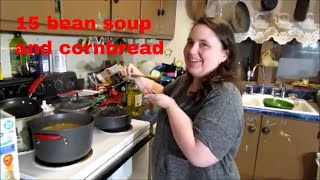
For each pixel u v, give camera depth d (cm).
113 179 116
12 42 132
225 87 90
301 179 195
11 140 80
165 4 214
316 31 209
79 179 86
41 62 138
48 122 100
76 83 159
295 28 214
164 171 102
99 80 188
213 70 95
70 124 103
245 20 221
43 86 135
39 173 85
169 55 259
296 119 187
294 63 233
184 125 86
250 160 205
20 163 92
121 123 121
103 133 119
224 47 94
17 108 111
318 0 204
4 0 81
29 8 90
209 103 88
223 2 225
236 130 87
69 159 90
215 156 84
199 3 235
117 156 108
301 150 191
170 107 89
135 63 236
